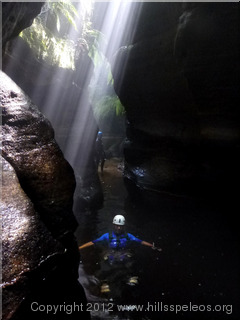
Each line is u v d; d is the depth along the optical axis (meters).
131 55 6.57
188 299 2.87
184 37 4.64
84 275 3.26
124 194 7.39
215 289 3.06
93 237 4.45
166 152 6.98
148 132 7.45
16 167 2.00
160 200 6.62
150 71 6.21
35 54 5.17
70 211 2.25
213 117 5.17
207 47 4.47
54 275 1.62
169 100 6.08
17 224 1.59
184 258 3.78
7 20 3.43
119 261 3.62
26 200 1.77
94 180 6.79
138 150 8.06
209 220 5.27
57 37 6.39
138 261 3.65
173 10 5.12
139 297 2.87
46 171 2.14
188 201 6.23
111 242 3.98
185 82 5.36
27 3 3.61
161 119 6.77
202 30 4.38
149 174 7.34
